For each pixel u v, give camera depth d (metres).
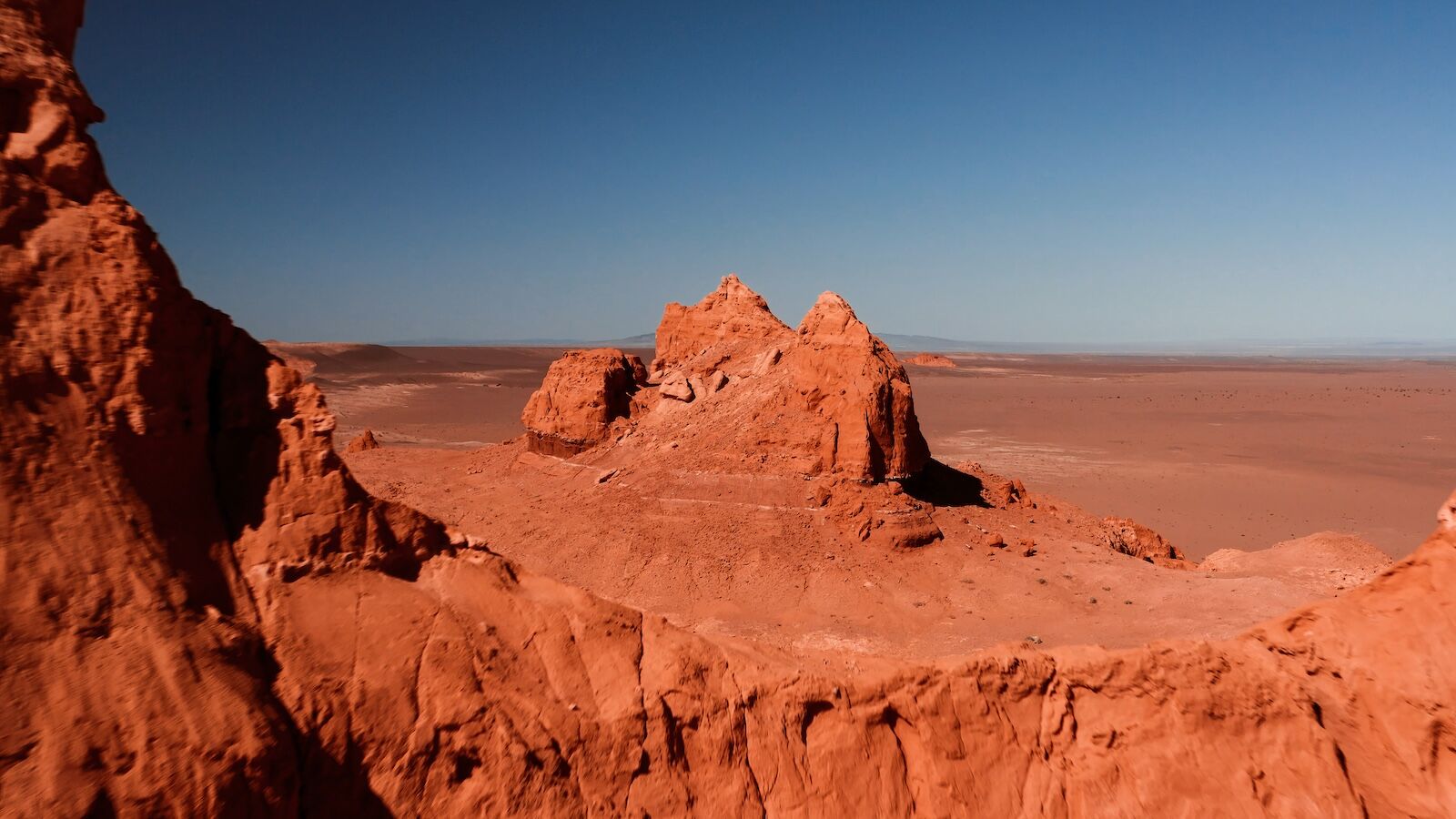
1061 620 29.22
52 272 9.13
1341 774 12.61
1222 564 38.81
